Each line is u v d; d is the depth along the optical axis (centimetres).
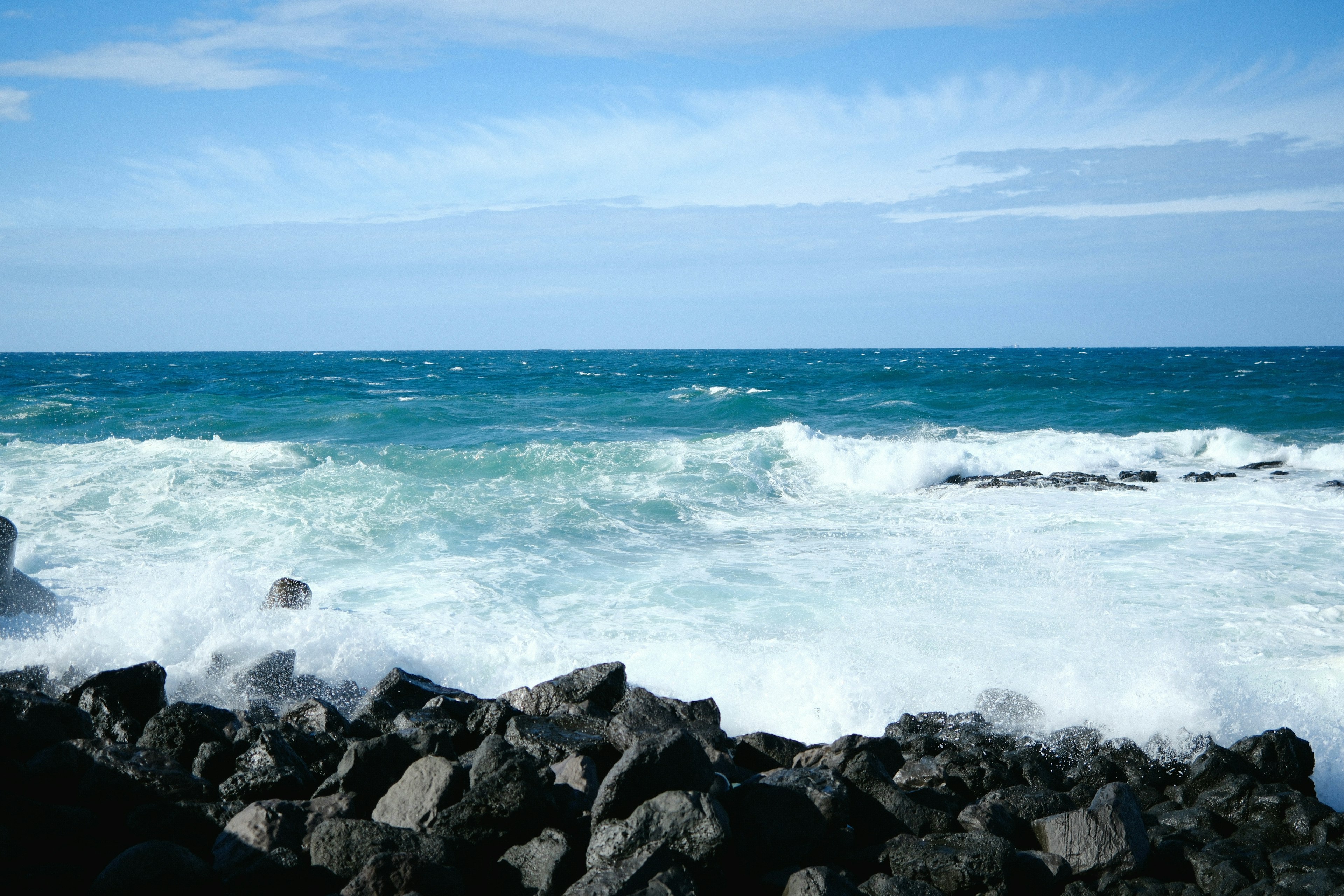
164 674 619
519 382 4541
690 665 762
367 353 17625
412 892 376
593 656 788
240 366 6950
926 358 10350
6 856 398
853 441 2025
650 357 11188
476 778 454
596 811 437
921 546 1215
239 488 1452
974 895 431
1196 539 1247
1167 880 475
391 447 1855
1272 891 439
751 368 6238
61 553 1084
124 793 464
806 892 387
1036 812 515
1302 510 1458
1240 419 2784
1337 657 776
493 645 812
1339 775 604
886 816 495
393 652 772
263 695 668
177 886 383
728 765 538
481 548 1155
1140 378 4575
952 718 657
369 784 500
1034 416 2920
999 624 873
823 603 948
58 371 5591
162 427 2419
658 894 373
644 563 1112
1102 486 1708
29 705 519
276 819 423
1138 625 867
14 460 1691
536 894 403
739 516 1412
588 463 1745
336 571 1048
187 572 982
